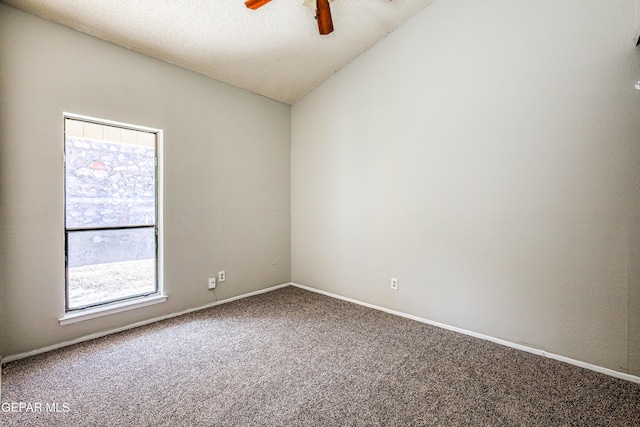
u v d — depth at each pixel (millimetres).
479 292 2750
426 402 1871
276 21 2908
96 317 2732
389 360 2367
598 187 2170
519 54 2477
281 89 4031
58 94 2479
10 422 1671
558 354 2363
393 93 3303
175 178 3221
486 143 2668
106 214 2840
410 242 3211
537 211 2424
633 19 2021
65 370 2195
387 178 3379
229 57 3260
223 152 3654
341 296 3893
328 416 1746
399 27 3236
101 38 2693
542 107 2379
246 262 3938
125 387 2004
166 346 2586
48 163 2451
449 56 2875
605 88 2127
